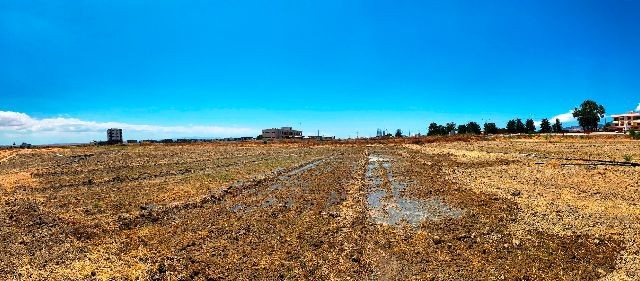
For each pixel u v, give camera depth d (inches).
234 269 537.3
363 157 2258.9
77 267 542.6
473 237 658.2
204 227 737.6
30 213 855.7
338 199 1001.5
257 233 695.7
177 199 985.5
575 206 844.6
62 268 541.3
